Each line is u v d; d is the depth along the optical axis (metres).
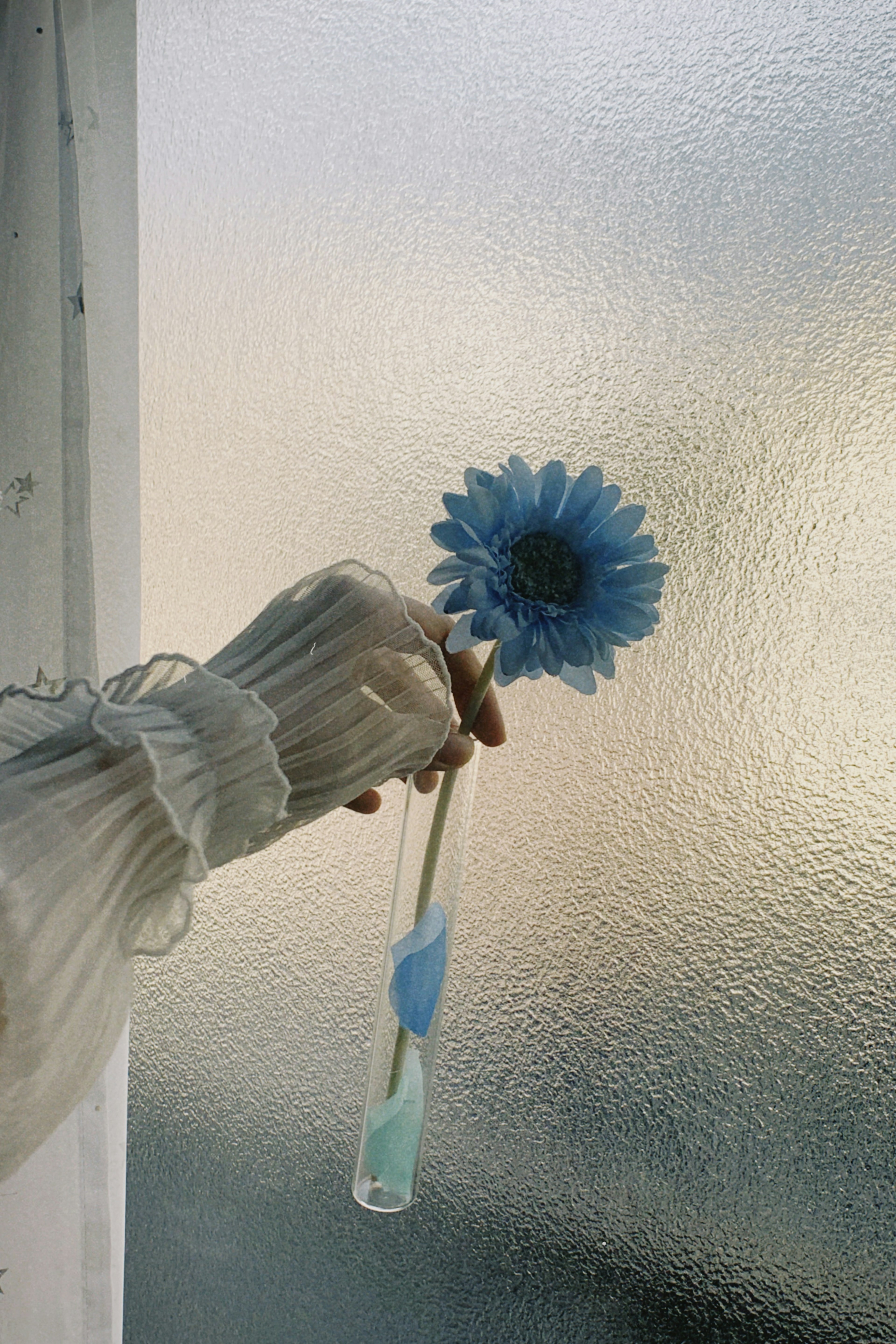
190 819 0.37
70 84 0.83
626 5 0.77
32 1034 0.33
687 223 0.74
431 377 0.86
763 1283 0.69
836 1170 0.67
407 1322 0.83
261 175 0.95
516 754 0.81
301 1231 0.88
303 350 0.92
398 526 0.87
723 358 0.73
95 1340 0.76
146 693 0.41
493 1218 0.80
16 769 0.35
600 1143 0.76
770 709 0.70
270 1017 0.91
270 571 0.94
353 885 0.87
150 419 1.01
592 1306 0.75
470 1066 0.81
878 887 0.66
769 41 0.71
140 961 0.98
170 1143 0.96
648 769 0.75
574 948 0.77
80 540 0.80
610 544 0.44
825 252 0.69
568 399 0.79
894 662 0.65
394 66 0.88
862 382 0.67
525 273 0.81
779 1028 0.69
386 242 0.88
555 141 0.80
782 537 0.70
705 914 0.72
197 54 0.99
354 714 0.42
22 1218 0.74
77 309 0.80
